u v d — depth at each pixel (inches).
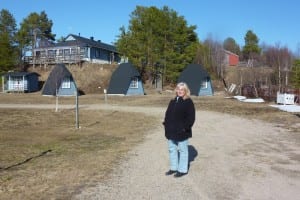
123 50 2365.9
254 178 323.9
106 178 318.0
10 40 2795.3
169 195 274.5
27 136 567.8
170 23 2292.1
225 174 336.2
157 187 293.9
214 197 271.1
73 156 406.0
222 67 2704.2
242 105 1152.2
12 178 313.3
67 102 1389.0
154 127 675.4
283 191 287.4
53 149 450.0
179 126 321.4
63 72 1809.8
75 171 339.3
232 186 299.0
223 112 962.1
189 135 327.0
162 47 2299.5
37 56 2672.2
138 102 1342.3
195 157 411.5
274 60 3002.0
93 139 535.5
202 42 2778.1
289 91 1422.2
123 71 1899.6
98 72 2349.9
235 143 507.8
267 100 1441.9
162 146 474.9
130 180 312.8
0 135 577.0
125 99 1508.4
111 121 780.0
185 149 328.2
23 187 288.2
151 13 2288.4
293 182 312.3
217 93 2049.7
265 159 402.6
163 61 2283.5
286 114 892.6
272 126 697.6
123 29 2389.3
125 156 408.8
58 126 700.0
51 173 331.0
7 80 2153.1
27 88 2132.1
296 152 443.5
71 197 266.8
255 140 534.9
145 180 313.4
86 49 2655.0
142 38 2285.9
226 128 668.7
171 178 320.5
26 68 2613.2
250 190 289.1
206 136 573.0
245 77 2578.7
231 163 382.0
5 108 1103.6
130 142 506.3
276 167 365.7
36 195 269.6
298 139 545.0
